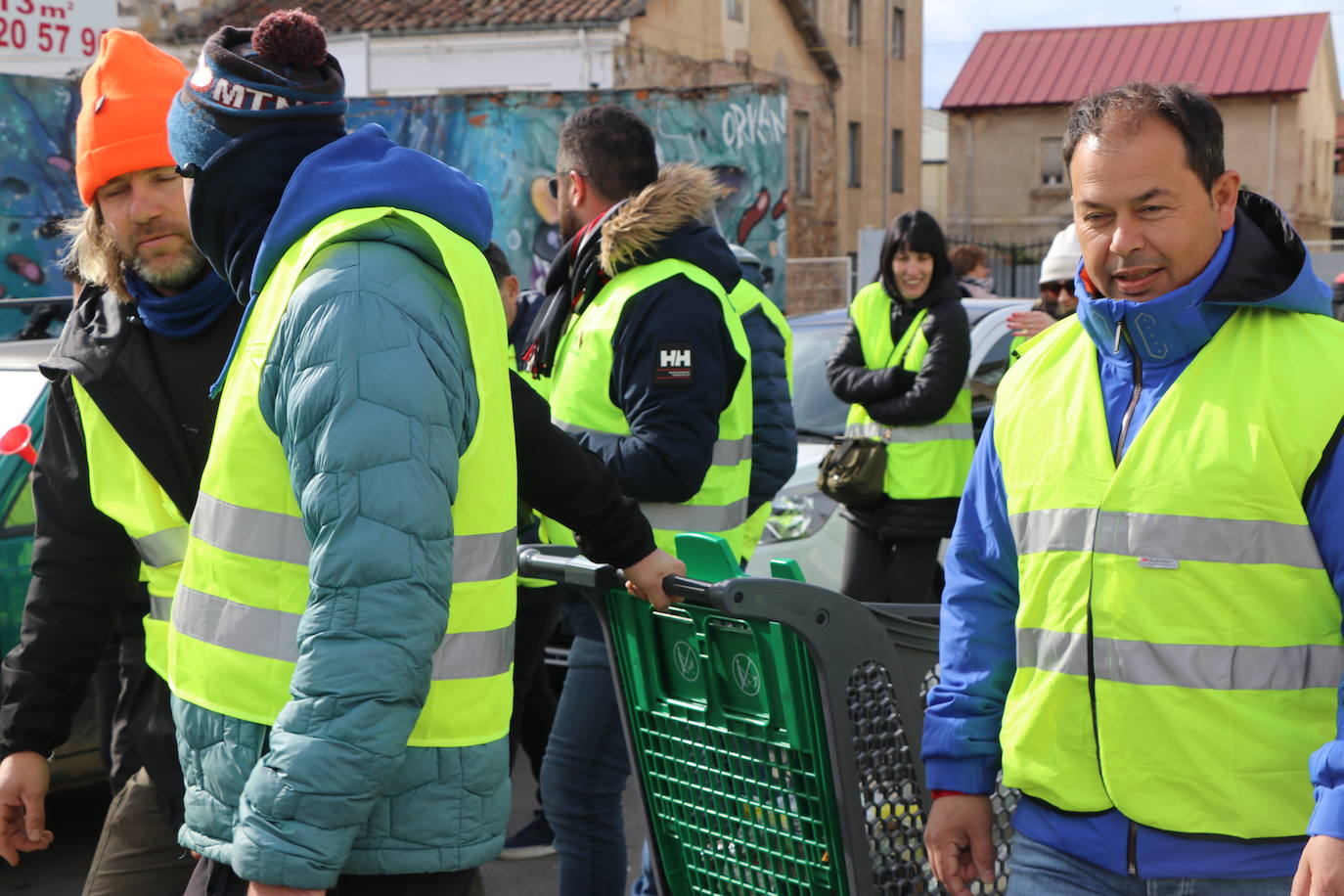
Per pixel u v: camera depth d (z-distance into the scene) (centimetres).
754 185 1798
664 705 273
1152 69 3672
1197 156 200
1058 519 212
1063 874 211
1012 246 2862
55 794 491
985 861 229
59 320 550
